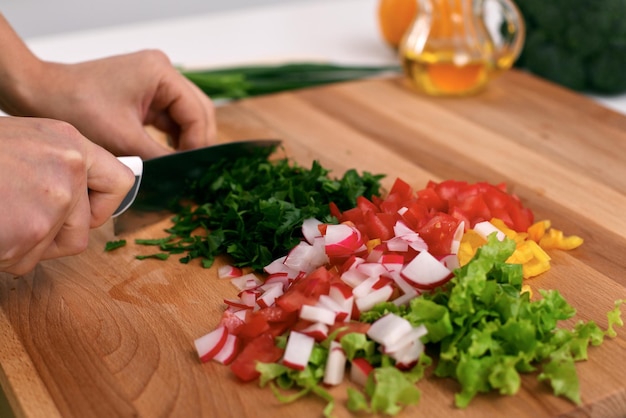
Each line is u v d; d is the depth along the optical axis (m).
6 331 0.67
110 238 0.76
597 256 0.73
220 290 0.71
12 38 0.82
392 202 0.74
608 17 1.00
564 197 0.81
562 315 0.64
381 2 1.12
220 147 0.81
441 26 0.96
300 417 0.60
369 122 0.94
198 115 0.86
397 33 1.11
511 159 0.86
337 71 1.05
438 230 0.69
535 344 0.61
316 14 1.28
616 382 0.61
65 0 1.55
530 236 0.74
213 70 1.05
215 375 0.63
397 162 0.86
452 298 0.62
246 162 0.82
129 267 0.73
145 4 1.63
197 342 0.64
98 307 0.69
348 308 0.65
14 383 0.62
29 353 0.65
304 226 0.73
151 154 0.82
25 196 0.63
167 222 0.79
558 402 0.60
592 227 0.77
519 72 1.05
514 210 0.75
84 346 0.65
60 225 0.65
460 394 0.60
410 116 0.95
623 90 1.06
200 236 0.76
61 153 0.64
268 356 0.63
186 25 1.23
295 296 0.65
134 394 0.61
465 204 0.74
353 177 0.79
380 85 1.02
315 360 0.62
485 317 0.63
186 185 0.80
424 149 0.88
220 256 0.74
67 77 0.83
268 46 1.17
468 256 0.69
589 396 0.60
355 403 0.59
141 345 0.65
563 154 0.87
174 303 0.69
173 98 0.85
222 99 1.02
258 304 0.67
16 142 0.63
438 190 0.77
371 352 0.62
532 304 0.63
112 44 1.16
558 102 0.97
